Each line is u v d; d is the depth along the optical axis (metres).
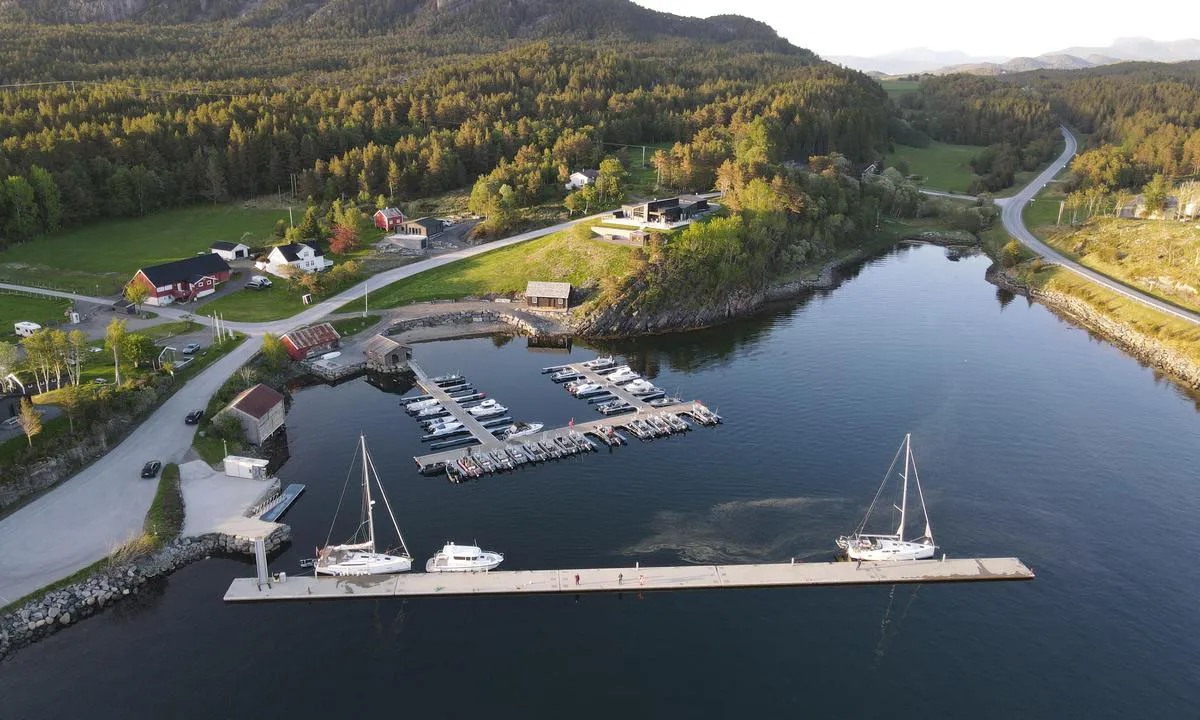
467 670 65.19
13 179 178.88
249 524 84.12
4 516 83.19
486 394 122.81
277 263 168.00
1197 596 75.62
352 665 65.69
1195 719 60.97
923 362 135.25
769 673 65.12
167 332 135.88
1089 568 80.00
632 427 109.50
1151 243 185.62
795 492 93.31
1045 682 64.56
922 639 69.69
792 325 156.38
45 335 104.81
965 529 86.38
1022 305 170.88
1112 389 124.69
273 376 125.62
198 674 64.19
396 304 158.50
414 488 93.81
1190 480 97.00
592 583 76.12
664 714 60.50
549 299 158.62
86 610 71.94
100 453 96.31
